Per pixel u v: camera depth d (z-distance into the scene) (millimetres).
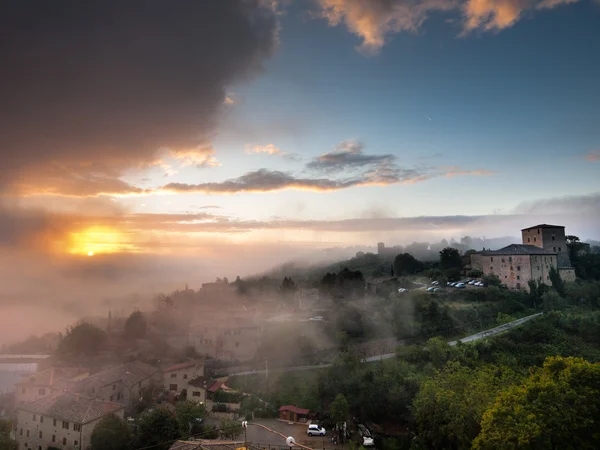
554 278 114812
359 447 64125
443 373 70812
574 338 88875
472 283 125250
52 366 107562
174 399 86312
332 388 81938
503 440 44156
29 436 68562
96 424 66125
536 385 47062
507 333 91750
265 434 70750
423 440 62625
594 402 44250
